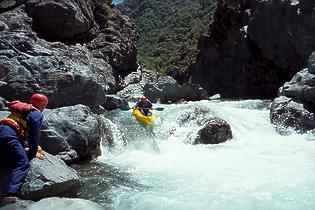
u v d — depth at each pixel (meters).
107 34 20.56
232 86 24.81
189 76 35.94
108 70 17.77
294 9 17.83
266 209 5.41
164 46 75.25
